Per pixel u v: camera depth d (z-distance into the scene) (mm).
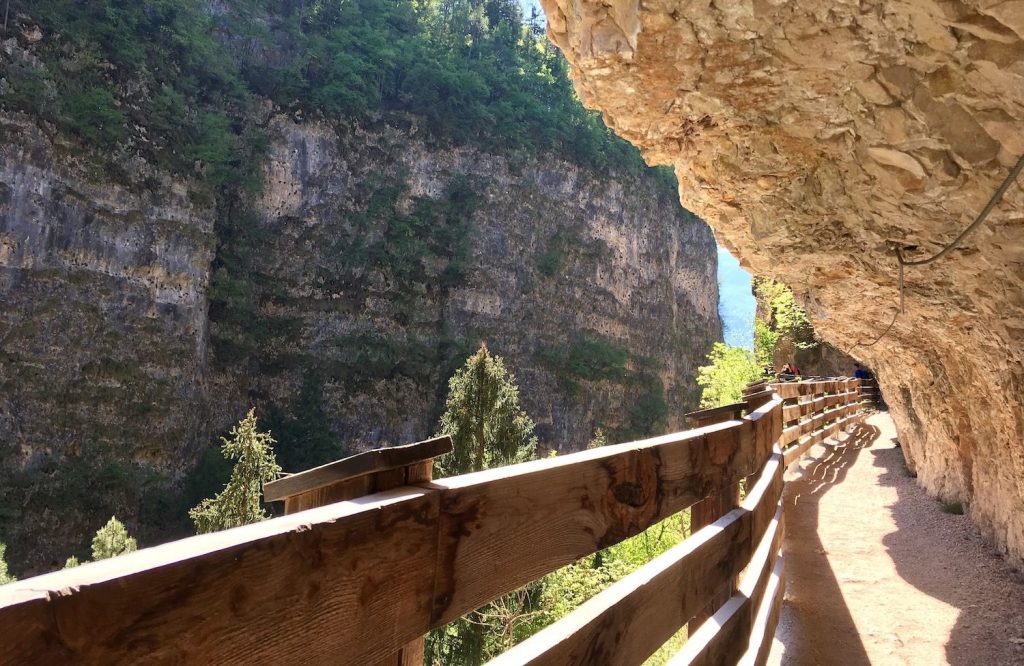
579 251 75500
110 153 50188
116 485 46750
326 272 64562
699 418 2980
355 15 77375
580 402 72250
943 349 5676
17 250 45094
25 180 45781
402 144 70000
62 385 45781
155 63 56469
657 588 1827
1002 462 5332
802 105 3279
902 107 2857
